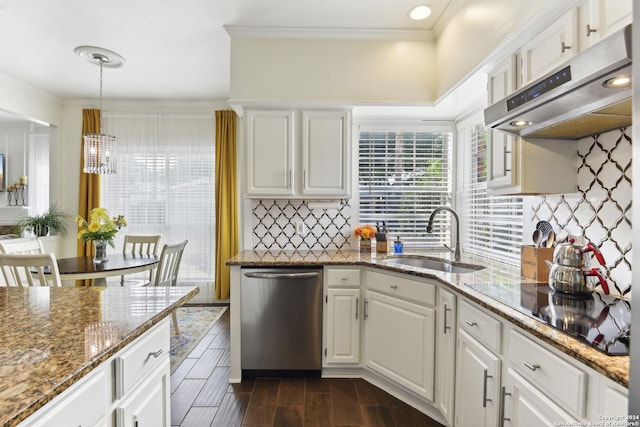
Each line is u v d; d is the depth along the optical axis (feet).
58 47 9.02
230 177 13.07
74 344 2.96
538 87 4.01
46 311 3.88
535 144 5.39
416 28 8.21
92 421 2.73
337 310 7.73
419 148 10.18
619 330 3.42
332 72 8.40
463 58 6.89
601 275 4.77
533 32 4.90
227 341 10.01
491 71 6.09
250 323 7.74
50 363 2.60
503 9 5.45
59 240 13.29
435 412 6.39
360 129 10.12
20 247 9.82
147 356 3.62
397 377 6.91
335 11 7.46
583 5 4.02
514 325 4.02
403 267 6.88
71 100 13.21
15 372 2.45
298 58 8.37
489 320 4.53
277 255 8.75
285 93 8.37
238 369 7.68
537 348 3.59
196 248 13.37
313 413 6.54
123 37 8.52
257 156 8.64
